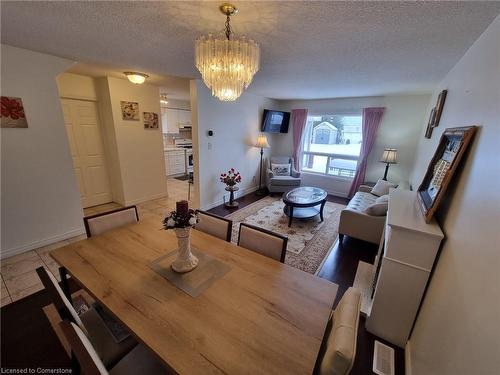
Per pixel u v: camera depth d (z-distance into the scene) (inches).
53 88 100.9
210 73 60.8
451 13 51.6
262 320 40.3
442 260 52.1
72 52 90.7
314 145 222.2
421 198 72.1
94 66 112.3
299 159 226.1
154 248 62.1
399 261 58.9
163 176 187.6
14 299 76.2
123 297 44.7
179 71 119.0
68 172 112.0
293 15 55.6
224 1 50.2
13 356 59.1
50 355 59.2
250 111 192.7
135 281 49.1
